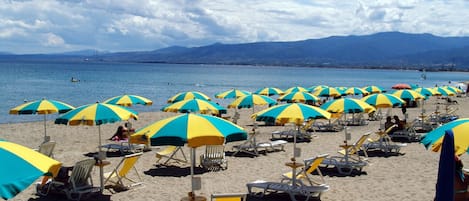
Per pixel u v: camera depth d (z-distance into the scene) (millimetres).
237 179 10703
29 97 41469
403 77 154000
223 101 42344
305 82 95312
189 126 7039
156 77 99875
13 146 4535
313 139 17203
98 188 9062
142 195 9297
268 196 9297
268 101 15508
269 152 14219
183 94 17984
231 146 15188
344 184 10164
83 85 62656
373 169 11688
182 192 9555
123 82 74438
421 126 20406
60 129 19953
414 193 9469
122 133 16547
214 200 7602
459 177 8148
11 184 3930
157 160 12695
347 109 11836
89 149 14914
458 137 6574
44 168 4293
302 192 8742
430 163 12492
